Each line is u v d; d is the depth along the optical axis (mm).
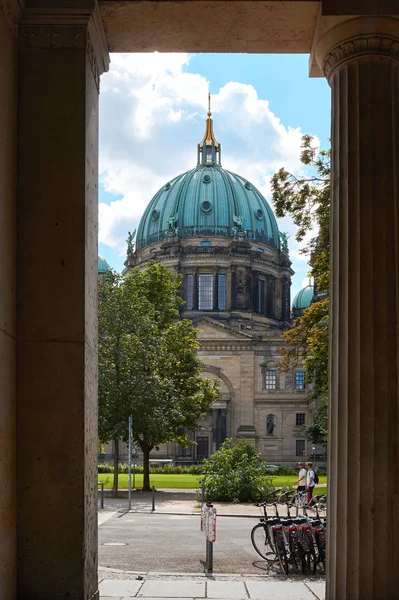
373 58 9914
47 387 9281
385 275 9570
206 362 111312
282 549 15617
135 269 59438
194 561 17609
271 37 10938
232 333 111688
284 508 35000
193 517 31406
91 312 10102
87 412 9531
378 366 9406
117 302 46906
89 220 9969
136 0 9984
